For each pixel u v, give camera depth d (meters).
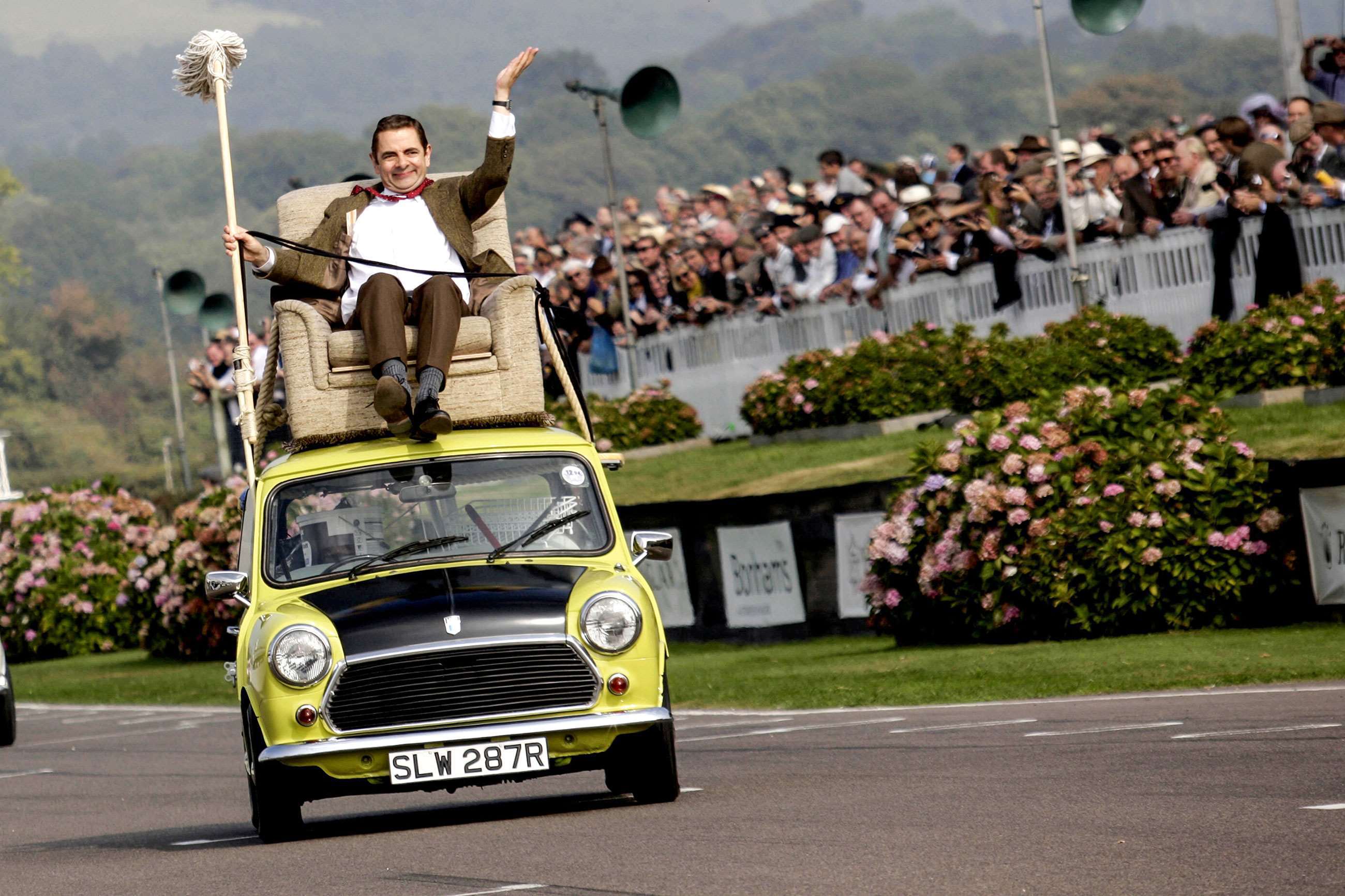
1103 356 63.88
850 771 27.08
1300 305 59.16
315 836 24.61
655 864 19.36
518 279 26.03
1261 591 45.34
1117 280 65.88
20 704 68.06
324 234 26.84
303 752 22.81
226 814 29.59
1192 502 45.84
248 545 25.44
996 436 48.25
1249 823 19.27
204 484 106.00
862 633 56.53
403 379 25.00
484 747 23.00
